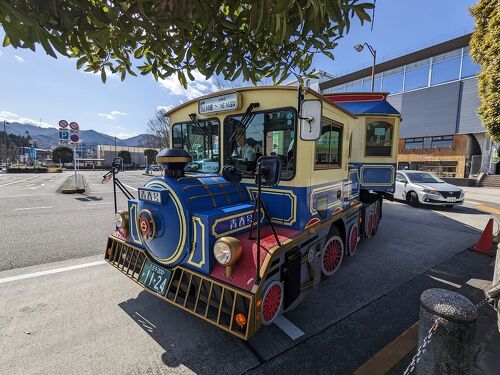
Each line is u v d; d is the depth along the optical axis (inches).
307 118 92.3
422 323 75.0
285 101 107.7
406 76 936.3
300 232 108.0
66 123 487.8
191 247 95.5
